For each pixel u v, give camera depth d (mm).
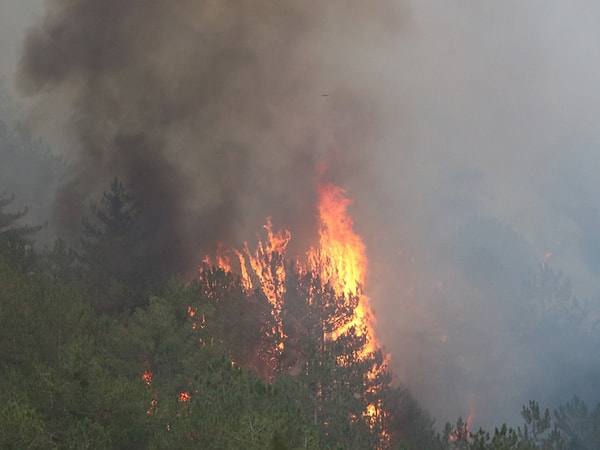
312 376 55375
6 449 31250
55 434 35344
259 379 45625
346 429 51875
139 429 36594
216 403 40000
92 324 51406
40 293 51188
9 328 45062
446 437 57688
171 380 51344
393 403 60062
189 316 58438
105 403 35562
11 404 32188
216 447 35969
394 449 55312
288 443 35906
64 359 36812
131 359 52000
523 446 47312
